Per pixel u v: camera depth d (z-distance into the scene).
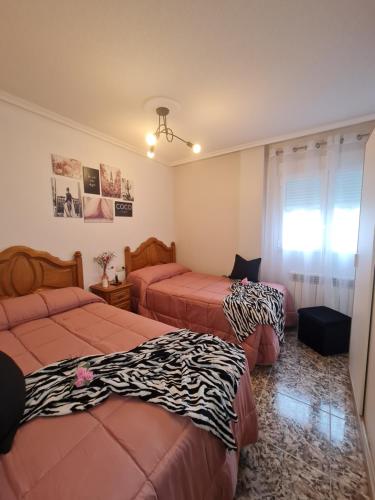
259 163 3.06
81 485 0.65
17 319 1.75
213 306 2.32
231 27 1.30
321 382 1.99
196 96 1.99
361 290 1.75
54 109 2.20
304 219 2.83
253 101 2.07
